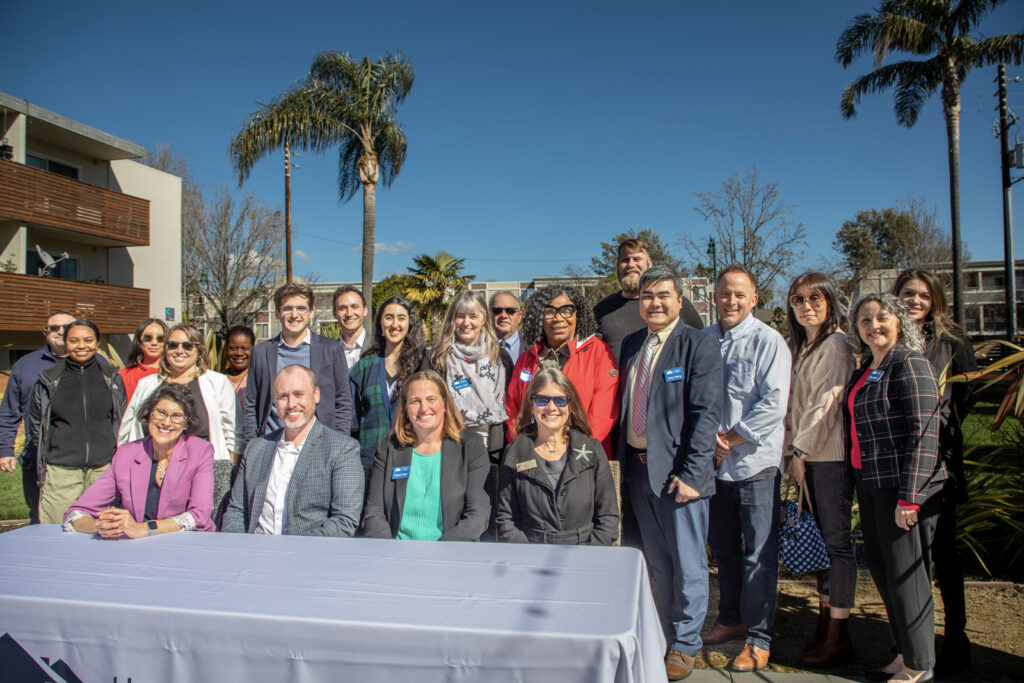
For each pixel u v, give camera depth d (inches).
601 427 126.2
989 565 156.6
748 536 115.4
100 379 163.6
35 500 167.0
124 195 690.2
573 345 131.5
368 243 776.3
